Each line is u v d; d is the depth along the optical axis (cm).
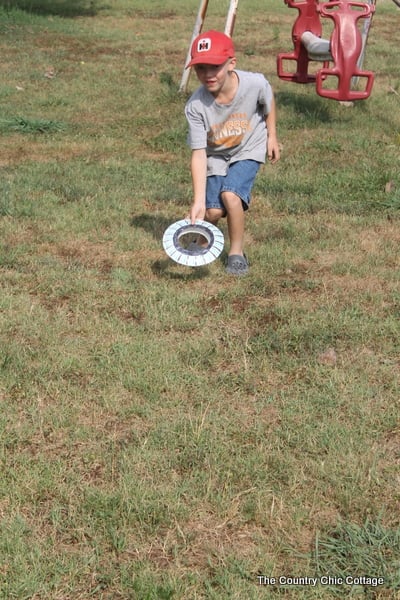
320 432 443
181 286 629
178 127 1094
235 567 352
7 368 504
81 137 1052
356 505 391
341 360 524
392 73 1565
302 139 1062
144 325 564
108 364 507
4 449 430
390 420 457
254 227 750
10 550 359
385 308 596
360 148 1027
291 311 587
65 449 432
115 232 727
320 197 836
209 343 539
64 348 528
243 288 623
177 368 508
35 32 1928
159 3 2545
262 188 859
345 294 617
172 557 361
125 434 445
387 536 368
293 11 2506
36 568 349
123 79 1420
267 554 360
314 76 1102
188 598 337
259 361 520
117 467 417
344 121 1162
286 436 441
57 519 379
